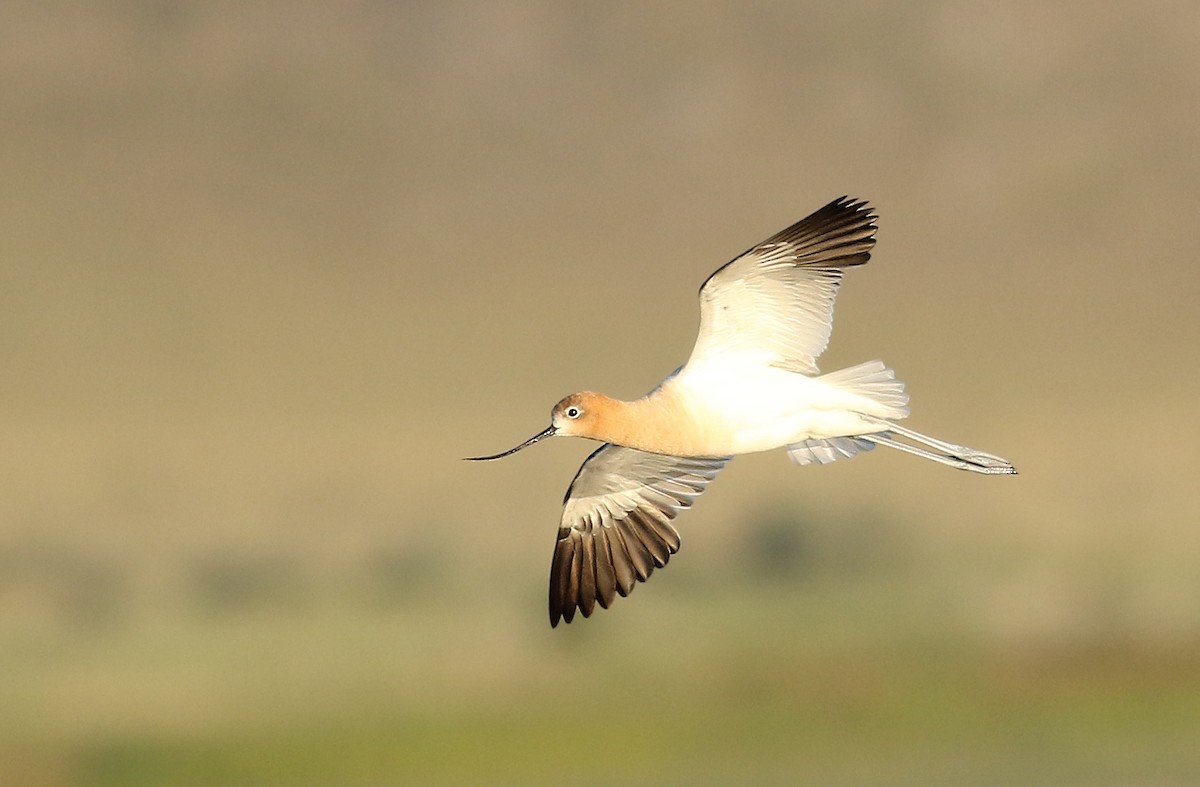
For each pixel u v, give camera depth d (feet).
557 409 35.99
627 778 62.59
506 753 65.31
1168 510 117.39
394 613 84.79
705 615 82.79
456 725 67.00
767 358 36.27
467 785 62.64
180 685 72.33
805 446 38.81
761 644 76.79
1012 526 111.86
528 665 74.18
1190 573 94.38
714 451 36.29
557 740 66.64
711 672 72.13
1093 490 124.36
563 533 39.11
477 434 150.20
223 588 93.30
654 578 90.99
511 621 81.76
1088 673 73.00
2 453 139.54
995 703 69.10
